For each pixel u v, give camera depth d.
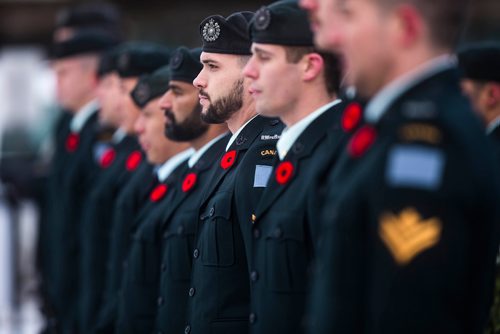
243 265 8.20
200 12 23.86
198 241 8.54
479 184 5.18
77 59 15.52
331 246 5.47
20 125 22.06
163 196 10.32
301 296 6.94
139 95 10.47
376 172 5.28
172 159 10.49
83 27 17.14
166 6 23.97
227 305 8.20
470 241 5.25
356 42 5.49
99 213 12.78
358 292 5.39
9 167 18.83
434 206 5.08
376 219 5.24
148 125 10.44
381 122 5.40
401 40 5.39
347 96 6.90
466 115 5.34
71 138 15.08
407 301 5.09
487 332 8.02
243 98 8.41
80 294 14.04
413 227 5.08
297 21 7.11
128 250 11.37
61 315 14.58
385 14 5.40
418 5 5.33
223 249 8.20
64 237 14.67
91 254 12.84
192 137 9.40
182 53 9.37
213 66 8.46
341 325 5.43
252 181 7.87
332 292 5.47
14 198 18.92
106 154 13.09
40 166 18.80
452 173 5.11
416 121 5.25
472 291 5.38
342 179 5.53
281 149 7.28
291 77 7.16
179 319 9.07
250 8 23.56
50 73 22.70
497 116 9.97
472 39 21.30
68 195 14.77
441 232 5.06
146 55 12.32
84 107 15.41
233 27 8.39
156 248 10.20
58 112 22.28
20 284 20.30
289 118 7.29
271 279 7.06
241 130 8.48
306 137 7.14
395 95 5.41
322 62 7.16
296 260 6.94
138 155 12.16
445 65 5.43
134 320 10.27
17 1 24.52
